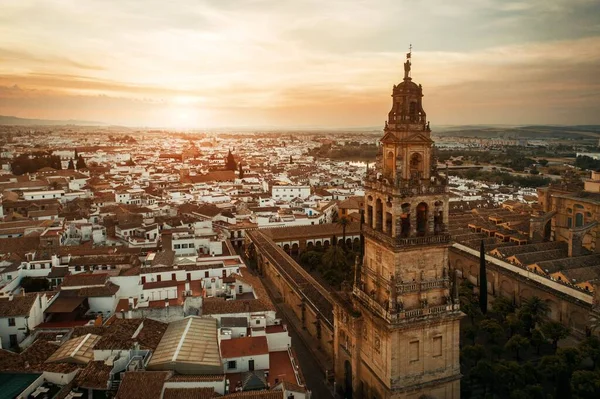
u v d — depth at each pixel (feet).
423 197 249.14
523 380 286.87
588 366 333.83
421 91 250.98
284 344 307.99
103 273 400.67
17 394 232.94
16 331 319.68
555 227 548.72
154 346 278.87
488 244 522.88
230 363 271.28
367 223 278.26
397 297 248.32
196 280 403.13
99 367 253.03
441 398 258.37
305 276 443.32
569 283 392.47
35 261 422.00
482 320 375.86
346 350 299.99
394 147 250.57
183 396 228.84
